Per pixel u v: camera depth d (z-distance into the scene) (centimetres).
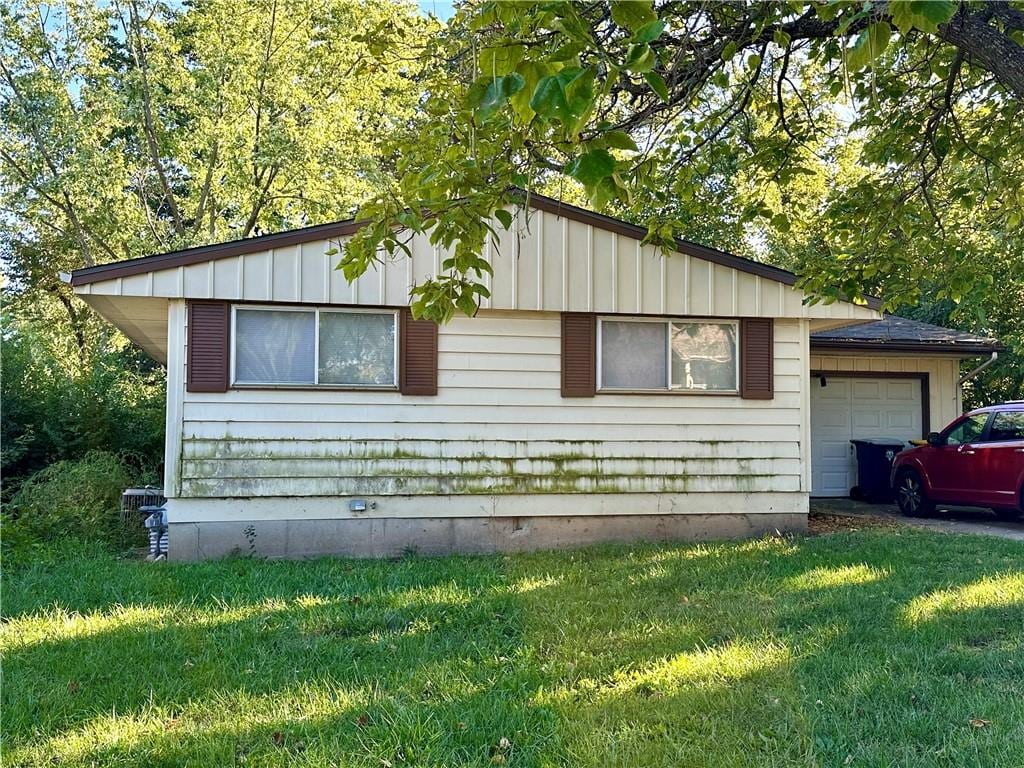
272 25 1841
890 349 1230
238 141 1788
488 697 388
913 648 450
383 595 596
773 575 652
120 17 1859
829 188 1316
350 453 813
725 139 737
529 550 836
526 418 855
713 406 898
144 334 1057
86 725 365
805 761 319
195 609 564
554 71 261
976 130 732
